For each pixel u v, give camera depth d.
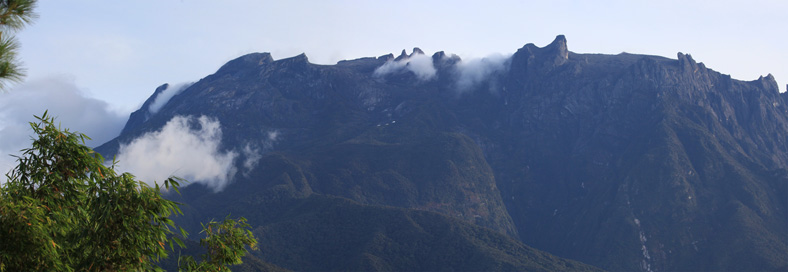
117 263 35.84
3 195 33.81
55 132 36.47
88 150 36.91
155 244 36.84
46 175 35.91
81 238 35.44
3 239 32.09
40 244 32.81
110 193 35.78
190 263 42.34
